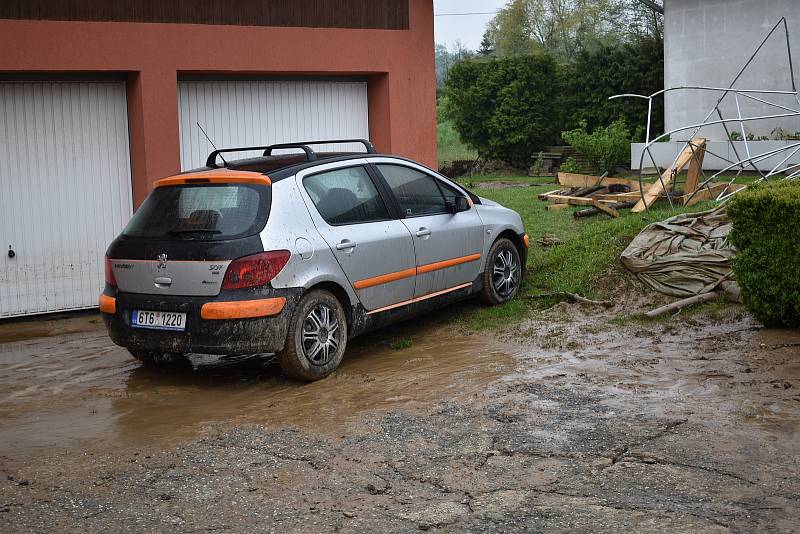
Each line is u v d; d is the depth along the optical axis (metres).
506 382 6.46
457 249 8.29
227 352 6.50
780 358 6.61
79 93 9.87
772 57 18.38
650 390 6.10
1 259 9.55
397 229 7.62
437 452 5.14
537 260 10.05
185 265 6.56
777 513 4.13
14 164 9.55
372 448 5.25
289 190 6.84
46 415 6.25
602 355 7.08
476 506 4.38
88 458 5.32
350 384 6.70
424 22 11.74
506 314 8.58
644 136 22.75
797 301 7.01
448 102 26.16
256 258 6.45
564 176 14.66
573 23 44.28
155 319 6.73
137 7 9.85
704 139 12.62
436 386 6.48
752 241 7.24
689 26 19.83
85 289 10.05
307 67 10.91
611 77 23.17
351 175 7.48
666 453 4.94
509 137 24.95
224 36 10.34
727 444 5.02
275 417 5.98
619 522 4.12
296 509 4.45
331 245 6.95
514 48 46.47
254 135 11.07
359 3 11.28
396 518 4.29
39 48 9.31
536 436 5.32
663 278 8.61
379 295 7.43
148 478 4.95
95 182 10.04
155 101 9.97
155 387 6.91
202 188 6.86
